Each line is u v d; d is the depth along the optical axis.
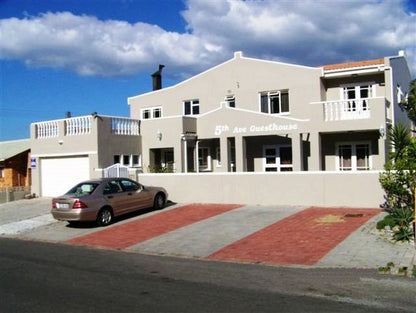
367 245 10.41
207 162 25.59
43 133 24.88
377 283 7.64
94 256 11.18
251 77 24.05
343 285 7.59
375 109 19.05
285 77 22.97
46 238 14.56
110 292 7.48
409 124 25.41
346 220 13.38
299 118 22.52
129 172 20.53
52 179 24.44
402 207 12.91
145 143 24.42
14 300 7.14
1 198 25.31
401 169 12.56
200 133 23.31
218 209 17.09
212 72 25.39
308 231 12.41
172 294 7.27
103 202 15.71
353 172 15.61
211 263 9.97
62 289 7.77
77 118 22.86
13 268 9.70
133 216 17.06
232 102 24.89
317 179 16.27
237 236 12.60
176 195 19.58
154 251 11.68
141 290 7.57
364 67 21.11
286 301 6.74
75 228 15.83
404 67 24.42
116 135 22.94
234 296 7.08
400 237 10.49
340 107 19.84
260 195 17.48
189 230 13.87
